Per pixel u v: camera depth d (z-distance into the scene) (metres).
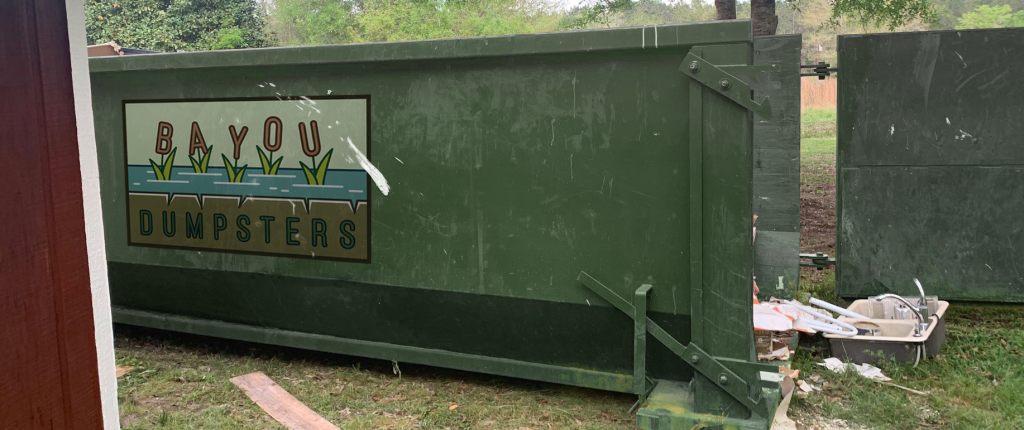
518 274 4.15
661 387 4.01
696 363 3.71
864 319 5.24
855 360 4.84
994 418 3.93
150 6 24.23
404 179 4.36
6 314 1.42
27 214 1.46
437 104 4.22
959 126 5.89
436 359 4.50
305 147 4.58
